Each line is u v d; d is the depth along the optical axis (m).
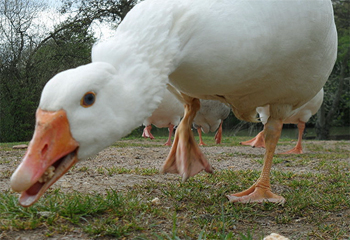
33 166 0.45
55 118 0.46
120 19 4.32
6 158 1.37
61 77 0.48
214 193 0.82
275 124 0.78
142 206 0.67
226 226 0.62
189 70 0.62
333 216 0.71
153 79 0.54
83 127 0.48
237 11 0.61
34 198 0.46
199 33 0.60
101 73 0.49
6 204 0.61
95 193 0.77
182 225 0.60
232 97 0.74
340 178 1.03
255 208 0.73
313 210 0.73
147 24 0.56
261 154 1.71
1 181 0.87
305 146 2.34
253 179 0.98
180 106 2.11
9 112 3.71
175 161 0.78
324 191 0.88
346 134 5.34
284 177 1.04
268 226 0.64
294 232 0.62
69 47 4.06
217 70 0.62
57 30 4.09
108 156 1.47
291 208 0.72
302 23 0.65
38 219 0.56
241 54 0.61
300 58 0.68
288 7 0.64
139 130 4.04
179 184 0.89
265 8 0.62
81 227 0.56
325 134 4.84
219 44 0.60
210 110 2.03
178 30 0.58
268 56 0.64
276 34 0.63
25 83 3.86
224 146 2.17
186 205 0.72
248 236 0.55
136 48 0.54
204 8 0.60
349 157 1.63
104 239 0.53
